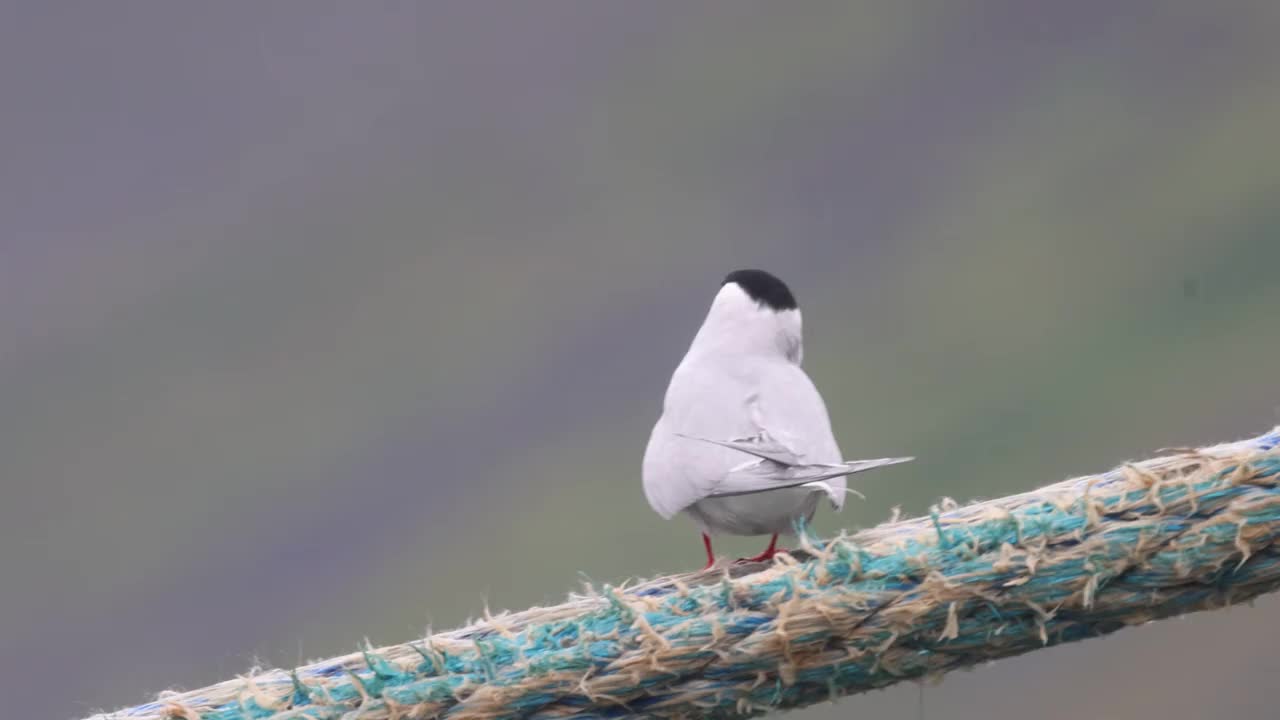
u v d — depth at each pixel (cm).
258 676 364
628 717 352
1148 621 349
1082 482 349
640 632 346
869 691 358
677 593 352
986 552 340
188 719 358
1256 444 340
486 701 348
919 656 347
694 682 349
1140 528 336
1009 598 338
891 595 341
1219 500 335
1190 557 335
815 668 346
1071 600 338
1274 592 348
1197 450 343
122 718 359
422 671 353
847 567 344
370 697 353
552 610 357
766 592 347
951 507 353
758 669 346
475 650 351
